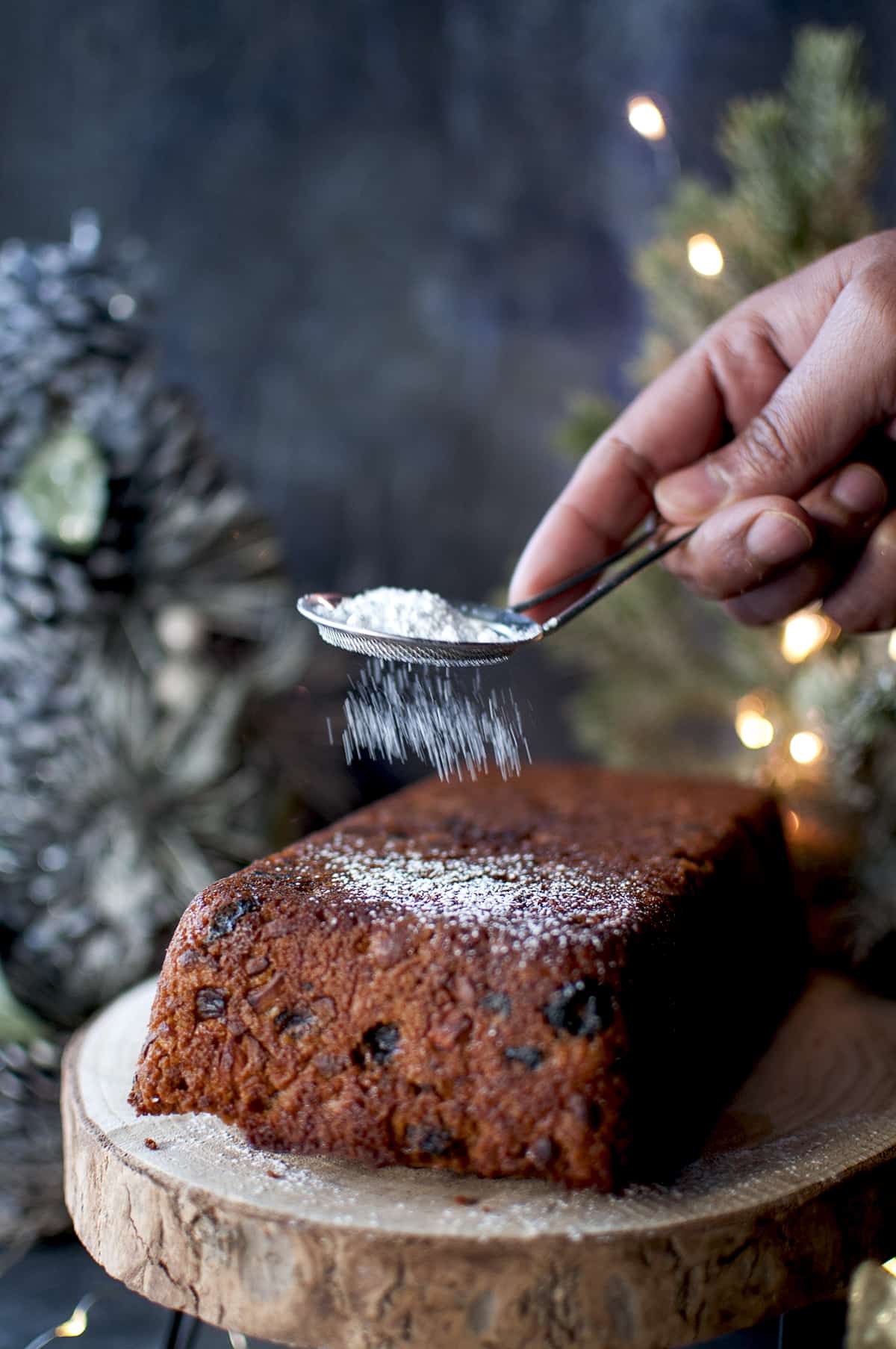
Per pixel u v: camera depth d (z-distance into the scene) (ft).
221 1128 1.55
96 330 2.25
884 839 2.00
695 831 1.79
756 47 2.96
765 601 1.83
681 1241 1.42
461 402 3.24
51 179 2.99
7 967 2.07
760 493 1.75
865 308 1.68
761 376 1.86
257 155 3.08
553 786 2.00
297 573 3.26
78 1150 1.56
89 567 2.17
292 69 3.05
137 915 2.09
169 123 3.02
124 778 2.14
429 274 3.18
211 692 2.23
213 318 3.12
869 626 1.85
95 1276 2.14
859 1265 1.51
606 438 1.90
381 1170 1.51
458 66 3.08
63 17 2.92
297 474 3.23
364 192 3.13
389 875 1.62
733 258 2.24
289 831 2.29
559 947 1.49
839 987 1.94
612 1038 1.47
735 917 1.77
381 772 2.94
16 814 2.11
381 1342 1.42
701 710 2.51
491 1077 1.49
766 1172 1.51
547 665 3.29
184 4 2.97
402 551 3.28
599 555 1.91
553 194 3.13
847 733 2.03
